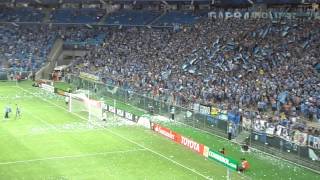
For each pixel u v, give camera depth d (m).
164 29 111.31
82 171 45.06
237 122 58.34
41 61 111.62
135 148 53.25
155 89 79.06
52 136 57.91
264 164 48.25
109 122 66.06
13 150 51.59
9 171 44.66
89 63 104.31
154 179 43.12
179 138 55.56
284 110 62.53
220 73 79.44
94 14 125.00
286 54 77.94
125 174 44.41
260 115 60.28
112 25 120.06
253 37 88.31
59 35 118.75
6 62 109.88
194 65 85.94
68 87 94.75
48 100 82.94
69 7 128.62
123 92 78.81
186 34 101.62
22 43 116.12
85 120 67.31
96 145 54.25
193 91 74.56
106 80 90.81
